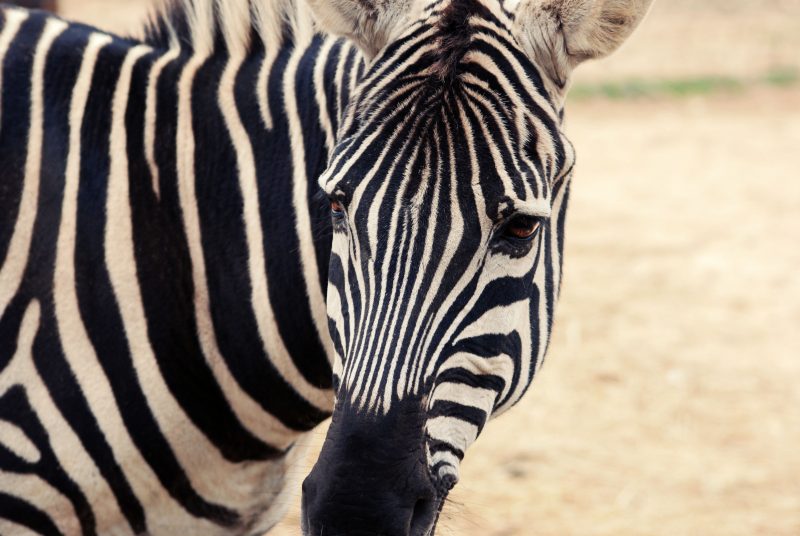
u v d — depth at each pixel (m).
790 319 13.20
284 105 4.49
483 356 3.64
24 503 4.41
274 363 4.54
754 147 21.00
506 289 3.63
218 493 4.76
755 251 15.61
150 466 4.53
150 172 4.46
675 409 10.75
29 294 4.34
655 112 23.41
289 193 4.44
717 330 12.82
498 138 3.55
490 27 3.72
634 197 18.09
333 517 3.45
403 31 3.78
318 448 5.39
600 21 3.82
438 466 3.62
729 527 8.54
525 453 9.73
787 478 9.41
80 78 4.51
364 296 3.62
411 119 3.59
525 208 3.52
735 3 31.78
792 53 27.33
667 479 9.34
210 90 4.55
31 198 4.37
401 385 3.53
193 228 4.46
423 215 3.53
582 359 11.89
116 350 4.38
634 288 14.13
